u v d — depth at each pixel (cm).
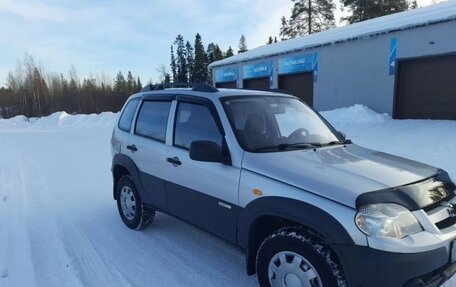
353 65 1812
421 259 246
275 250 291
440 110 1496
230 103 377
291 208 278
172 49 7112
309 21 4344
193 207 385
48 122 3164
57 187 759
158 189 438
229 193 336
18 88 5856
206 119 378
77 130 2422
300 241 273
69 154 1260
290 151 343
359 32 1784
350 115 1633
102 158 1138
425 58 1526
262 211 300
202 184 367
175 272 384
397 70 1617
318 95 2025
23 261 408
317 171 293
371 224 247
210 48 6806
